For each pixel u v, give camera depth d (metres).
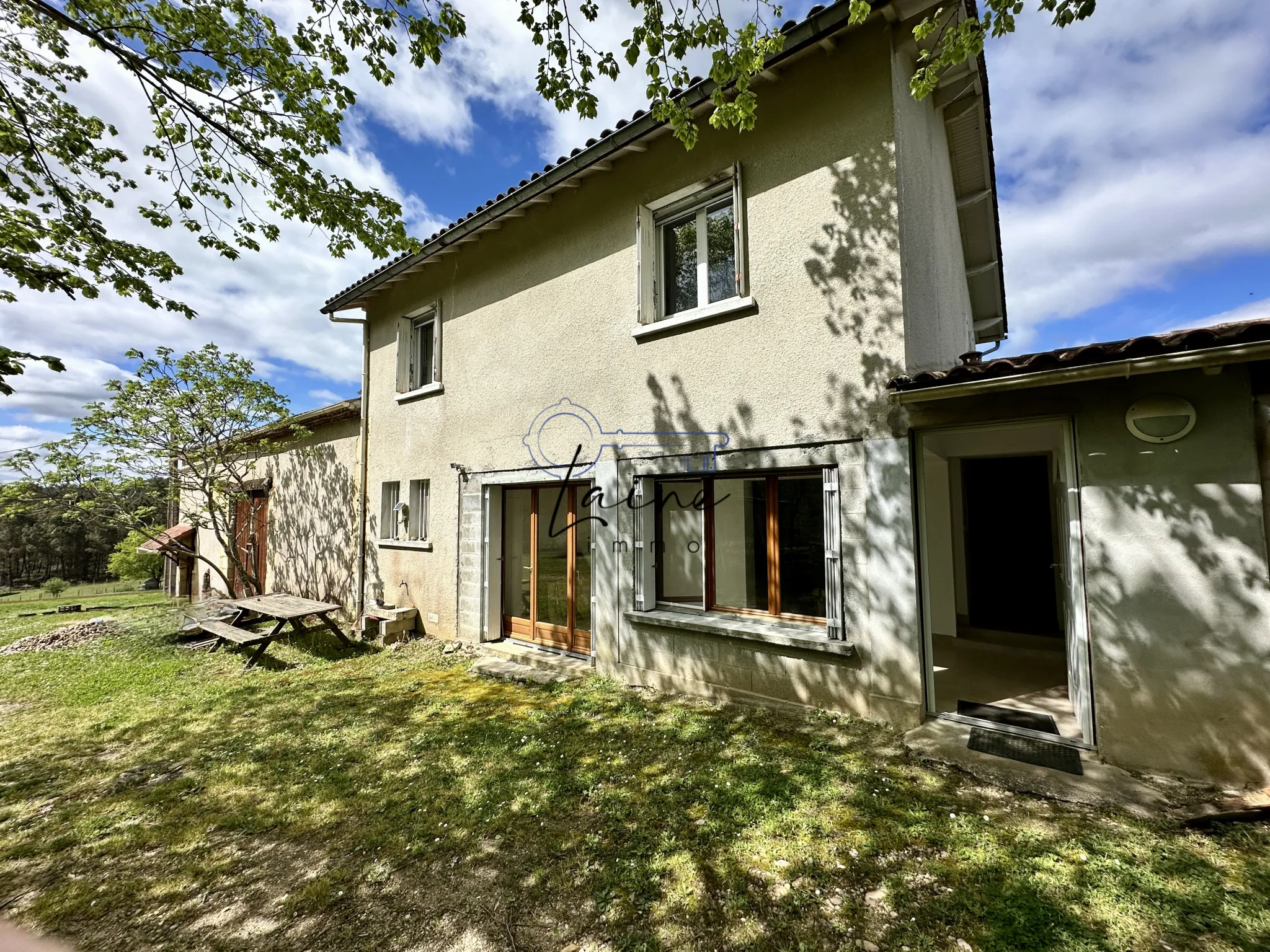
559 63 3.78
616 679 5.77
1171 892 2.35
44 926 2.42
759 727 4.31
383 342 9.27
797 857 2.71
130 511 11.49
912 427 4.10
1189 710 3.12
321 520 10.45
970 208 8.05
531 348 6.79
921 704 4.00
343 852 2.93
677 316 5.38
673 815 3.13
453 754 4.10
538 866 2.74
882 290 4.25
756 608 5.12
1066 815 2.96
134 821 3.29
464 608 7.46
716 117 3.86
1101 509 3.42
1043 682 5.29
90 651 8.03
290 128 5.17
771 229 4.89
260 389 10.67
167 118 5.13
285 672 6.70
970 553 7.94
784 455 4.71
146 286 5.69
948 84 5.65
